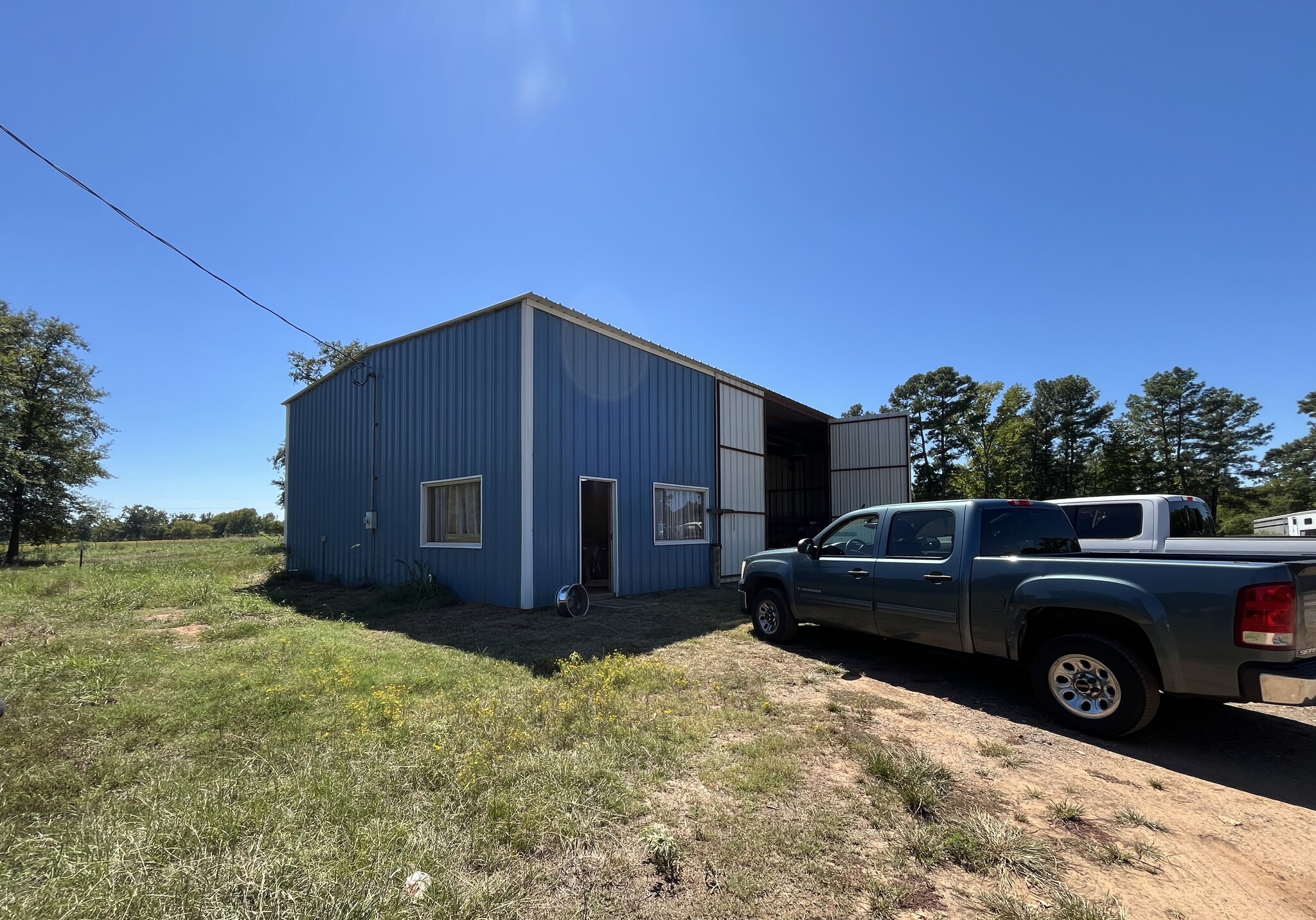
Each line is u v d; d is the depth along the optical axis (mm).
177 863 2291
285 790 2965
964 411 39594
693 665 5812
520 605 9227
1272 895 2387
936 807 3014
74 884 2146
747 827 2799
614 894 2303
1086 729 4074
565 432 10078
